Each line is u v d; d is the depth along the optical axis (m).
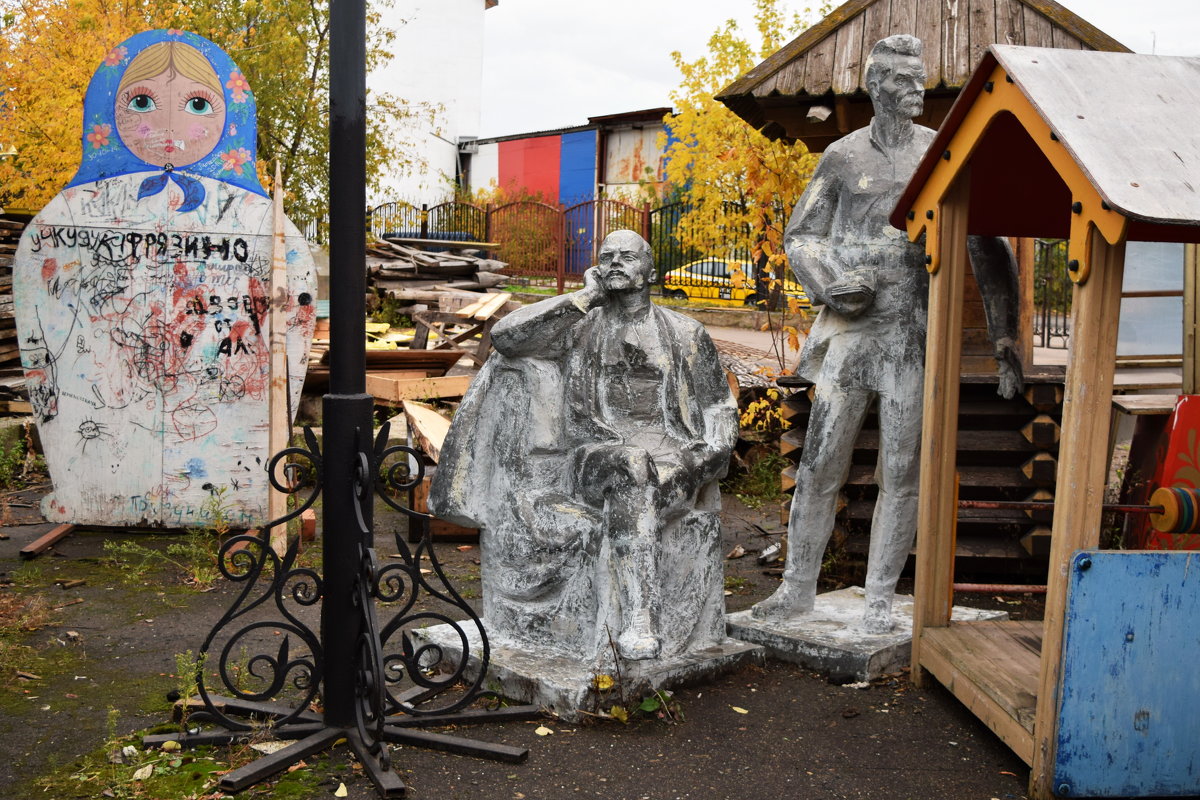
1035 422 6.09
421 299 16.58
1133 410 6.40
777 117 7.08
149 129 6.84
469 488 4.80
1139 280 7.61
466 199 30.75
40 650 4.96
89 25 11.83
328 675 3.98
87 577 6.11
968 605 6.07
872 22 6.70
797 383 6.46
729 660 4.80
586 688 4.25
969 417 6.32
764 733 4.24
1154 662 3.62
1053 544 3.67
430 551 4.07
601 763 3.92
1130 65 3.86
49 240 6.82
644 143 27.73
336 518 3.91
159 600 5.74
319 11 16.55
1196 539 6.18
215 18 15.15
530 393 4.77
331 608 3.95
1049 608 3.67
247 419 6.95
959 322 4.60
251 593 5.90
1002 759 4.06
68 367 6.87
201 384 6.91
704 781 3.82
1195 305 6.75
